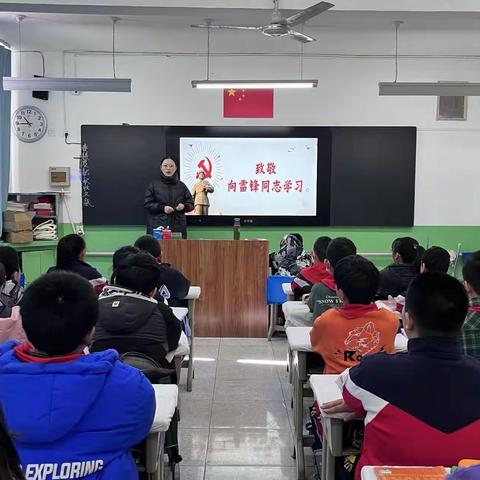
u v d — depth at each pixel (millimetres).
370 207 6609
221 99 6551
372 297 2209
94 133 6465
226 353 4660
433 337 1404
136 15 4699
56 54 6418
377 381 1403
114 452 1286
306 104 6570
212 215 6609
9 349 1366
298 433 2607
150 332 2061
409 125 6598
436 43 6000
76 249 3508
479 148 6645
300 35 4121
